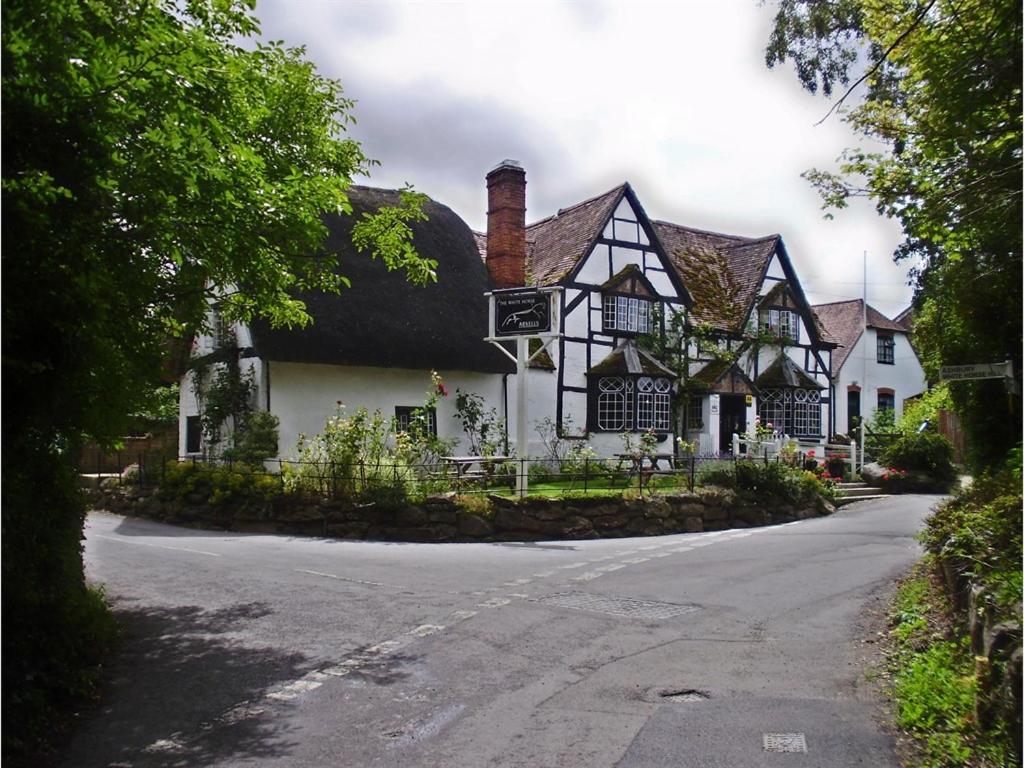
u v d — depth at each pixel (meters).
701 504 14.92
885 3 7.77
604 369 22.78
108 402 5.28
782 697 5.46
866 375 33.31
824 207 8.20
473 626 7.33
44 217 4.20
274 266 7.27
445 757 4.64
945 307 10.31
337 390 19.02
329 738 4.94
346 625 7.39
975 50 5.96
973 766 4.14
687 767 4.42
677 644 6.77
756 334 26.66
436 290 20.69
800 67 12.18
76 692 5.54
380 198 21.61
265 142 7.35
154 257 6.03
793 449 19.44
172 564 10.41
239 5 5.95
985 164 6.41
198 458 18.42
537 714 5.25
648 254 24.44
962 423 11.34
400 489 13.38
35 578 5.28
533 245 25.55
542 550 11.98
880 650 6.49
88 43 4.67
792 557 11.03
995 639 4.48
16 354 4.43
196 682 5.92
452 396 20.70
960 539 6.37
